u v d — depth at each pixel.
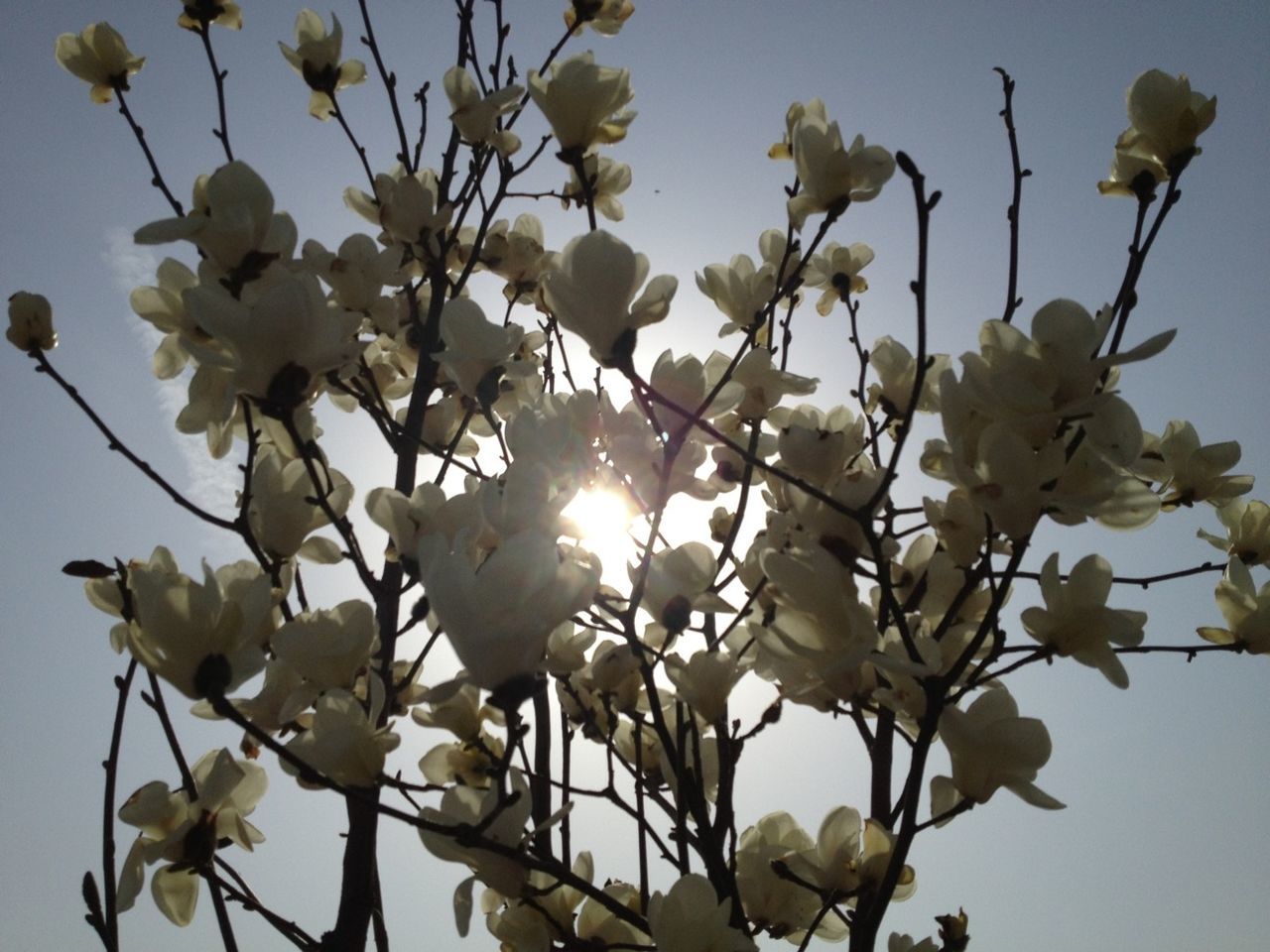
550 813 0.95
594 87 0.87
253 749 0.93
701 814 0.82
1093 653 0.72
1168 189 0.84
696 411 0.91
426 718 0.95
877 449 0.96
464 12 1.29
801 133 0.93
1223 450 1.07
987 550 0.67
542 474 0.66
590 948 0.83
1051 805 0.68
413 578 0.88
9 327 1.00
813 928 0.83
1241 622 0.98
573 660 0.95
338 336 0.73
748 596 0.94
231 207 0.81
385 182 1.29
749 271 1.06
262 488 0.90
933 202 0.62
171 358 0.90
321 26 1.33
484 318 0.91
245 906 0.83
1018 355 0.64
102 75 1.27
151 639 0.64
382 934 0.90
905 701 0.77
